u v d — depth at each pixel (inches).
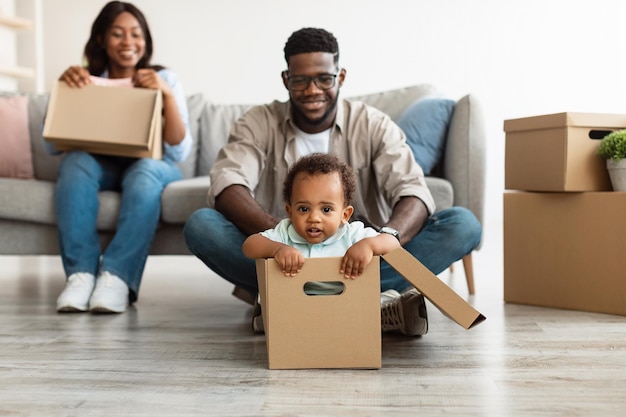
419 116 109.0
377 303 60.1
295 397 52.6
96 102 99.2
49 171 124.7
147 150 100.1
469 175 104.4
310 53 80.4
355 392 53.7
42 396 52.9
